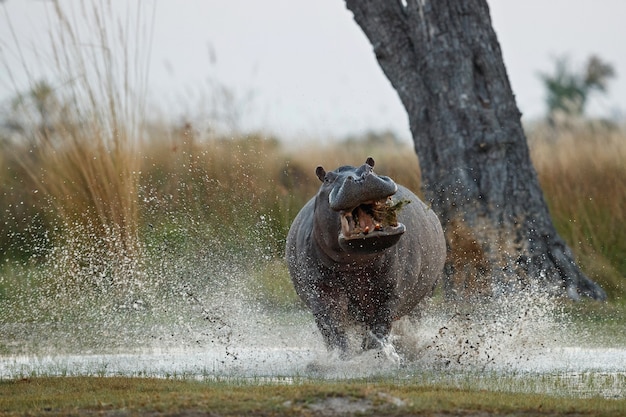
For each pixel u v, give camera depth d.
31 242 32.22
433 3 33.47
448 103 33.00
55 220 31.91
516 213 32.44
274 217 33.44
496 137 32.66
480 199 32.44
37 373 20.39
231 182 34.12
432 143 33.31
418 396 16.20
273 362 21.97
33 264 31.69
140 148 31.89
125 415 15.17
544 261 32.31
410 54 33.91
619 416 15.30
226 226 32.53
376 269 20.59
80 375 19.84
